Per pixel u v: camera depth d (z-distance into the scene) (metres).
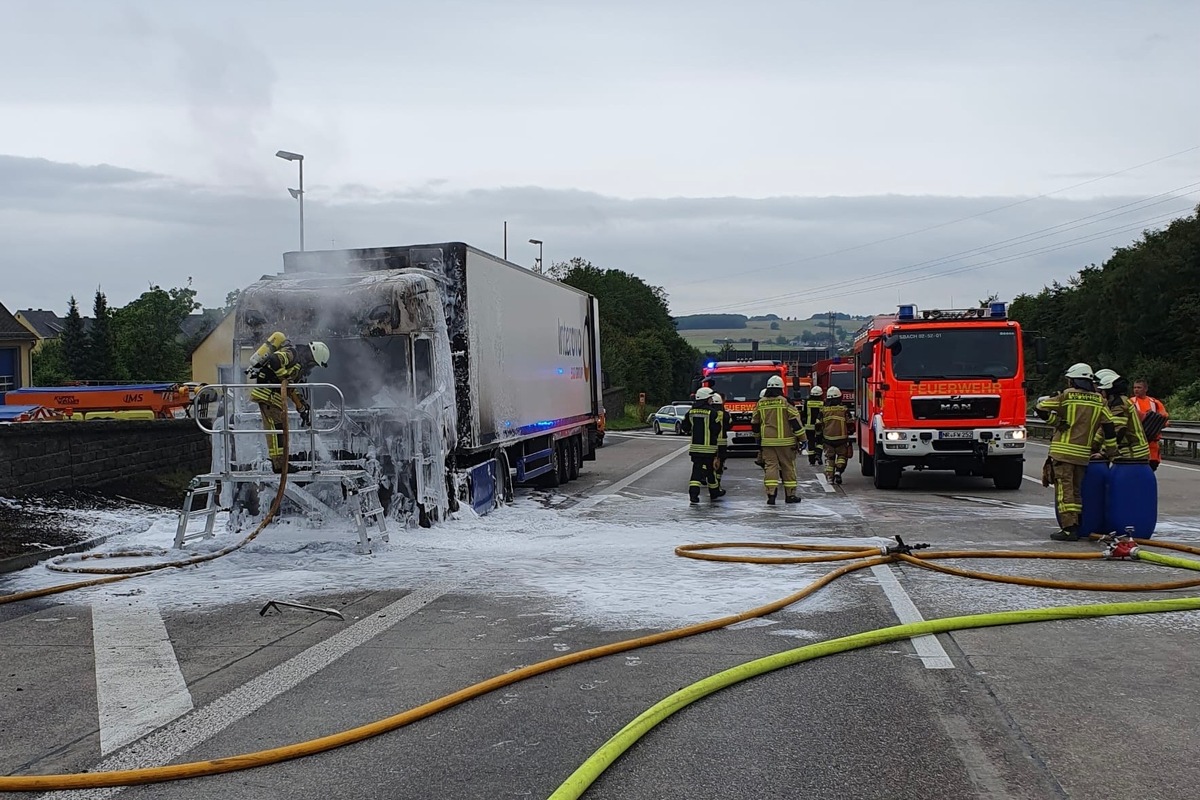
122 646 6.69
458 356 12.73
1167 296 57.25
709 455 15.42
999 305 17.22
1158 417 14.14
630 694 5.53
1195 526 12.38
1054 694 5.46
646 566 9.55
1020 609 7.55
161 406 26.78
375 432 11.78
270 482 11.07
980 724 4.98
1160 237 61.84
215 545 10.63
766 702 5.37
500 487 14.41
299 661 6.27
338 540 10.78
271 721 5.14
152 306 45.69
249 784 4.32
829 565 9.55
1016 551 10.26
